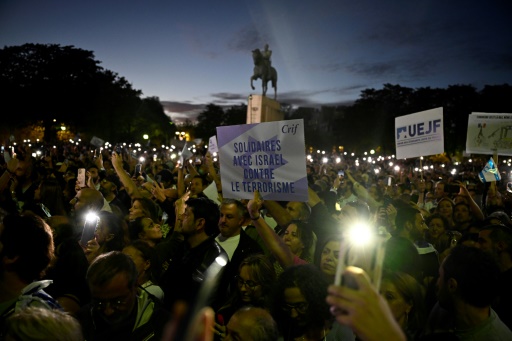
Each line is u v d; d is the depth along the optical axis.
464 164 29.78
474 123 8.03
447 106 75.25
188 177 9.30
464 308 2.44
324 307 2.54
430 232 5.41
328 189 9.41
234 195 4.58
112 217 4.15
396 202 5.39
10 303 2.57
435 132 7.70
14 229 2.61
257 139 4.42
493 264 2.45
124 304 2.56
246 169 4.50
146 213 5.52
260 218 3.66
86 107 68.00
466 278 2.39
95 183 9.14
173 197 7.07
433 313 2.68
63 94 66.31
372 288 1.06
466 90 73.88
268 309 2.87
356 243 1.18
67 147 30.56
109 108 71.06
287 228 4.12
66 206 7.22
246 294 3.28
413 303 2.52
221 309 3.38
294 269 2.65
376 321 1.02
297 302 2.54
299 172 4.22
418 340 2.47
